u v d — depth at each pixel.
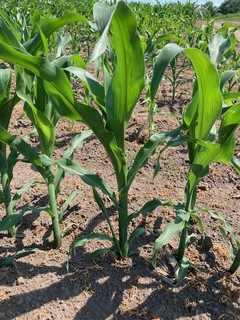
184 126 1.79
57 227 2.21
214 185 2.97
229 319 1.83
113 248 2.25
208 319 1.83
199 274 2.07
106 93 1.63
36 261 2.16
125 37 1.35
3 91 1.86
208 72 1.45
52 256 2.21
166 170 3.19
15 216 1.99
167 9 11.90
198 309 1.88
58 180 2.20
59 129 3.97
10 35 1.63
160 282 2.03
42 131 1.94
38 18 3.06
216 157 1.70
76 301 1.92
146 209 1.94
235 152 3.48
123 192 1.85
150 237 2.36
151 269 2.11
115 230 2.41
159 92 5.19
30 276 2.05
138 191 2.87
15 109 4.48
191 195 1.99
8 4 9.49
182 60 7.57
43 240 2.34
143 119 4.17
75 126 4.05
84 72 1.63
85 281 2.03
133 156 3.43
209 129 1.67
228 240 2.32
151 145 1.72
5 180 2.10
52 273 2.08
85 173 1.86
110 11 1.25
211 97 1.55
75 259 2.18
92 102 4.63
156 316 1.84
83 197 2.76
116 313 1.86
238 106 1.48
